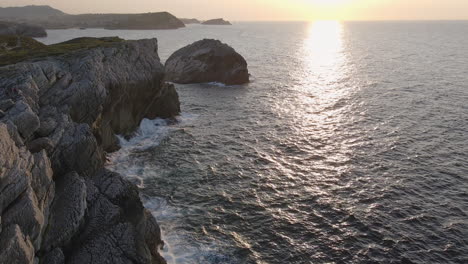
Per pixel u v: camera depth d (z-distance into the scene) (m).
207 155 39.75
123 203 21.84
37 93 26.36
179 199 29.97
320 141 44.03
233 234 25.23
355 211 28.33
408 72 93.31
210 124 51.38
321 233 25.53
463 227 26.31
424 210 28.53
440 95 66.19
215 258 22.56
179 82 83.00
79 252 17.64
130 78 43.19
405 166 36.53
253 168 36.34
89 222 19.31
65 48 45.72
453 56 126.94
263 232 25.55
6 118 18.08
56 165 21.80
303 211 28.34
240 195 30.77
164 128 49.19
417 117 53.03
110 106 38.59
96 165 24.67
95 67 35.19
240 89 76.06
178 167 36.41
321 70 102.25
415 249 23.89
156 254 22.05
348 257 23.09
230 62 82.19
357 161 37.91
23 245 13.48
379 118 53.03
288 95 69.81
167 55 135.12
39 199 17.28
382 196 30.62
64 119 24.77
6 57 38.97
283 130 48.41
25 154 16.94
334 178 34.06
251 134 46.91
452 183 32.94
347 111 57.41
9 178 14.59
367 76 89.44
